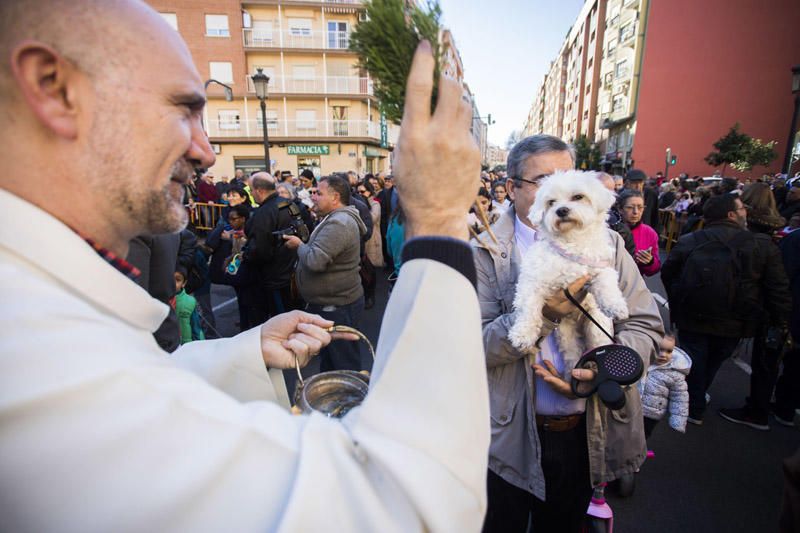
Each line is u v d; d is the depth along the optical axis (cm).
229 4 2686
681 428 286
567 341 178
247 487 44
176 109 59
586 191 162
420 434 48
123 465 40
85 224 56
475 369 54
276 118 2936
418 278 56
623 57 3369
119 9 53
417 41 68
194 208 1048
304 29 2820
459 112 60
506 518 171
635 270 185
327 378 90
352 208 373
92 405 40
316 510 43
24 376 39
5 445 39
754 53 2806
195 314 377
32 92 49
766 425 344
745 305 328
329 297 358
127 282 56
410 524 45
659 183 1939
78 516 39
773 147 2752
